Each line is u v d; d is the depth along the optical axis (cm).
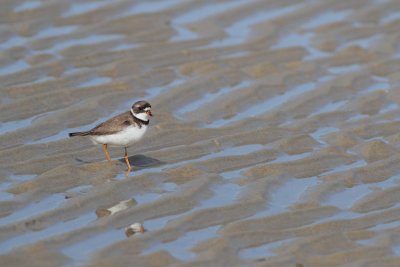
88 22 2211
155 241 1229
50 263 1155
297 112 1770
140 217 1308
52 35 2125
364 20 2278
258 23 2245
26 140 1608
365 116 1744
